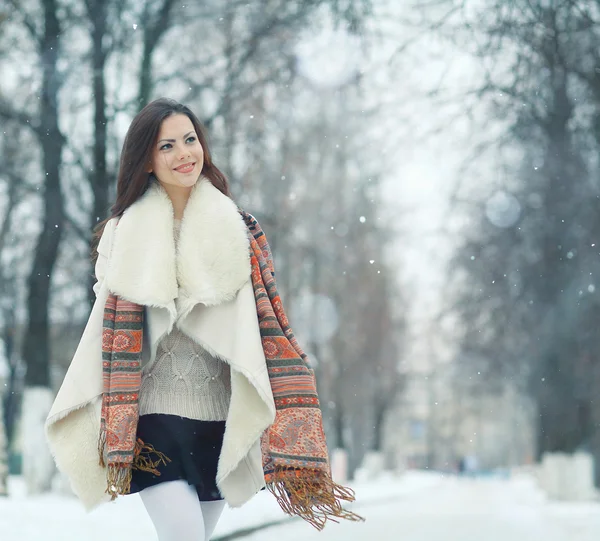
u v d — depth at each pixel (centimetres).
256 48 1700
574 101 1827
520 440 7788
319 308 3531
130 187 398
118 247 384
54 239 1836
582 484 2662
